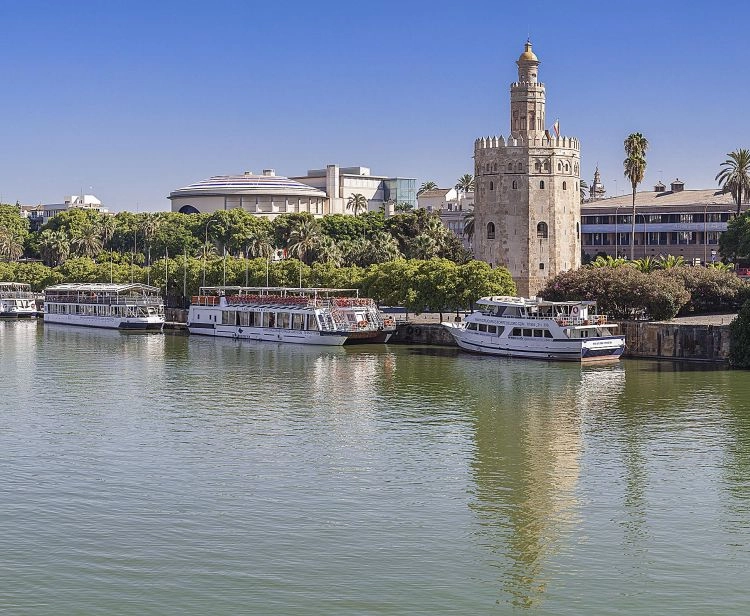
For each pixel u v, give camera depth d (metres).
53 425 87.62
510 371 119.00
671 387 105.94
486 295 148.25
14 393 104.12
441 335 149.38
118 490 68.25
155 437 83.25
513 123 177.88
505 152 175.25
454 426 87.56
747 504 65.94
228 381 112.69
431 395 102.50
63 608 50.62
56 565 55.47
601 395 101.69
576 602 51.59
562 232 177.25
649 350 130.12
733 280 146.50
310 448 79.69
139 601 51.38
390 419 90.50
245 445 80.56
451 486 69.56
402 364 126.31
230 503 65.62
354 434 84.56
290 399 100.69
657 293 133.62
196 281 197.25
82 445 80.38
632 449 79.31
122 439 82.50
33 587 52.88
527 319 130.62
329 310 151.12
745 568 55.72
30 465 74.25
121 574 54.44
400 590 52.81
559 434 84.44
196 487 69.00
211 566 55.47
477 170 179.50
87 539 59.12
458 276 150.50
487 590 52.84
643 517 63.41
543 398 100.19
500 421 89.56
